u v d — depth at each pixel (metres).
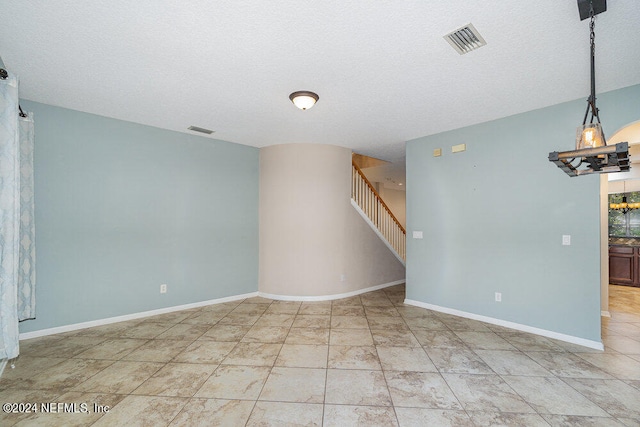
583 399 2.12
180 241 4.32
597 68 2.51
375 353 2.86
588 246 3.04
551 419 1.91
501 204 3.66
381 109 3.43
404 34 2.07
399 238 6.56
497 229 3.69
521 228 3.49
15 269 2.61
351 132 4.32
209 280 4.59
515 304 3.52
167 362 2.66
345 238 5.12
